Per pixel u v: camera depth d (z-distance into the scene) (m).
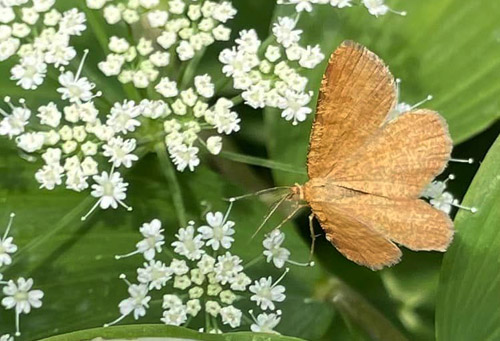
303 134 0.19
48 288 0.19
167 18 0.19
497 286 0.18
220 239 0.19
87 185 0.19
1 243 0.18
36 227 0.19
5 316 0.19
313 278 0.19
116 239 0.19
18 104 0.19
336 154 0.17
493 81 0.19
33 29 0.19
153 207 0.19
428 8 0.19
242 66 0.19
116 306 0.19
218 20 0.19
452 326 0.18
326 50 0.19
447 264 0.18
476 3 0.19
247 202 0.19
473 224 0.18
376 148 0.17
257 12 0.21
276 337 0.17
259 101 0.19
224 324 0.19
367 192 0.17
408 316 0.20
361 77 0.17
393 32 0.19
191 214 0.19
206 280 0.19
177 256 0.19
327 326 0.19
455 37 0.19
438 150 0.17
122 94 0.19
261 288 0.19
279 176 0.19
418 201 0.17
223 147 0.20
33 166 0.19
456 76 0.19
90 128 0.19
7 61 0.19
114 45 0.19
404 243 0.17
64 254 0.19
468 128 0.19
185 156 0.19
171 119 0.19
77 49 0.19
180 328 0.17
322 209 0.17
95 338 0.17
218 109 0.19
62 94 0.19
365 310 0.19
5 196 0.19
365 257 0.17
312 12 0.19
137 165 0.19
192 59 0.19
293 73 0.19
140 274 0.19
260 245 0.19
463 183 0.20
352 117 0.17
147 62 0.19
